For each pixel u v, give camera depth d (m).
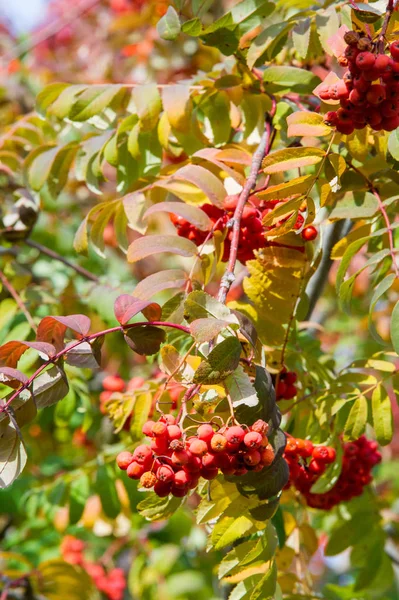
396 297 1.58
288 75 1.16
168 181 1.14
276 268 1.08
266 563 1.01
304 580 1.21
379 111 0.97
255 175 1.08
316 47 1.19
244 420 0.94
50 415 1.43
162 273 1.04
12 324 1.36
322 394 1.12
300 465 1.08
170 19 1.12
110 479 1.30
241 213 1.04
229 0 2.06
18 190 1.41
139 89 1.19
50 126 1.47
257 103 1.21
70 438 1.65
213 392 0.96
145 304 0.97
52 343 0.99
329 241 1.29
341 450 1.11
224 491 0.99
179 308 1.04
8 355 0.98
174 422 0.93
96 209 1.16
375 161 1.11
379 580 1.28
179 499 0.99
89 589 1.44
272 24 1.16
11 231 1.40
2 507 1.59
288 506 1.25
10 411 0.95
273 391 0.96
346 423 1.09
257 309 1.10
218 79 1.18
